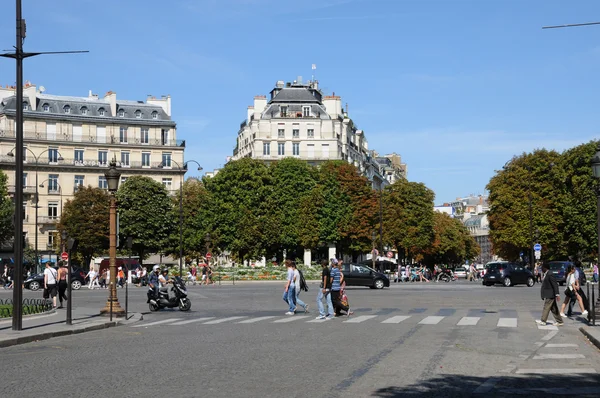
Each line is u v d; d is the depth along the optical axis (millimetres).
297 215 89625
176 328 21922
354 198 93188
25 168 93125
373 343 16922
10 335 18516
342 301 25891
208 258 67500
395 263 95938
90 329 21438
